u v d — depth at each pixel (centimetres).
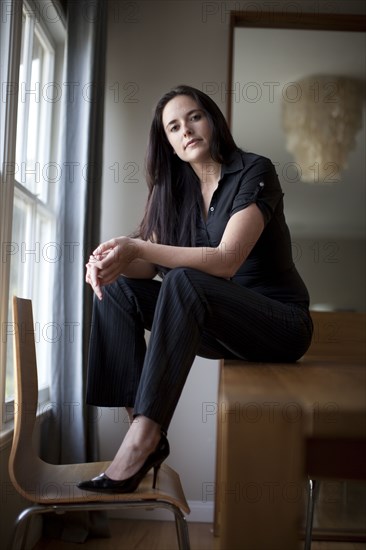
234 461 79
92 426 258
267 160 168
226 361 153
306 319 161
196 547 252
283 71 298
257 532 78
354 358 272
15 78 207
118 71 309
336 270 286
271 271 170
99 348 159
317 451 84
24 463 151
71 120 254
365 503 268
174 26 311
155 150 185
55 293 251
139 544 252
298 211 290
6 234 202
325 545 260
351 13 312
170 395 128
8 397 225
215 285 139
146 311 160
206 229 175
